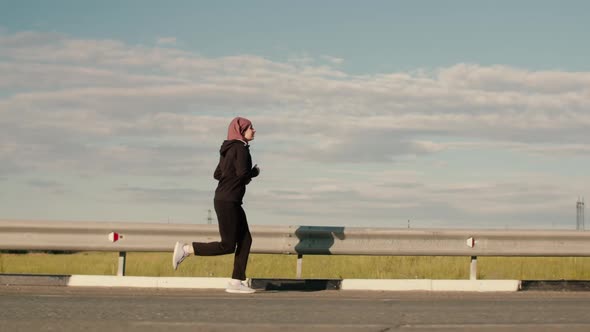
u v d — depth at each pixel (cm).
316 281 1102
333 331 714
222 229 1024
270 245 1146
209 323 749
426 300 974
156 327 721
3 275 1087
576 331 729
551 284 1122
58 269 1347
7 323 727
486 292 1102
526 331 727
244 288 1038
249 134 1021
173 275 1223
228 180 1019
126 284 1092
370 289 1102
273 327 730
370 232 1160
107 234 1127
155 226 1128
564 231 1177
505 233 1169
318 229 1149
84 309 830
